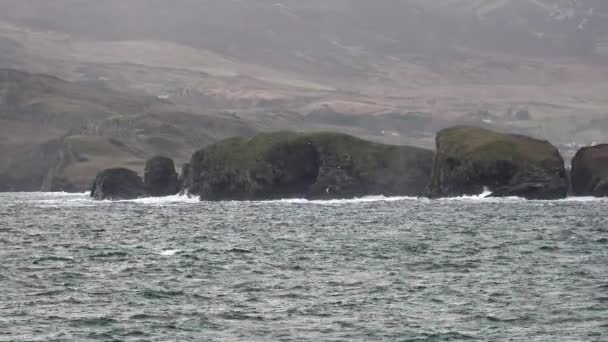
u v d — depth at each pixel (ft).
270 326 497.05
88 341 465.88
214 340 467.93
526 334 477.36
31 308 545.44
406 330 486.38
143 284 628.69
